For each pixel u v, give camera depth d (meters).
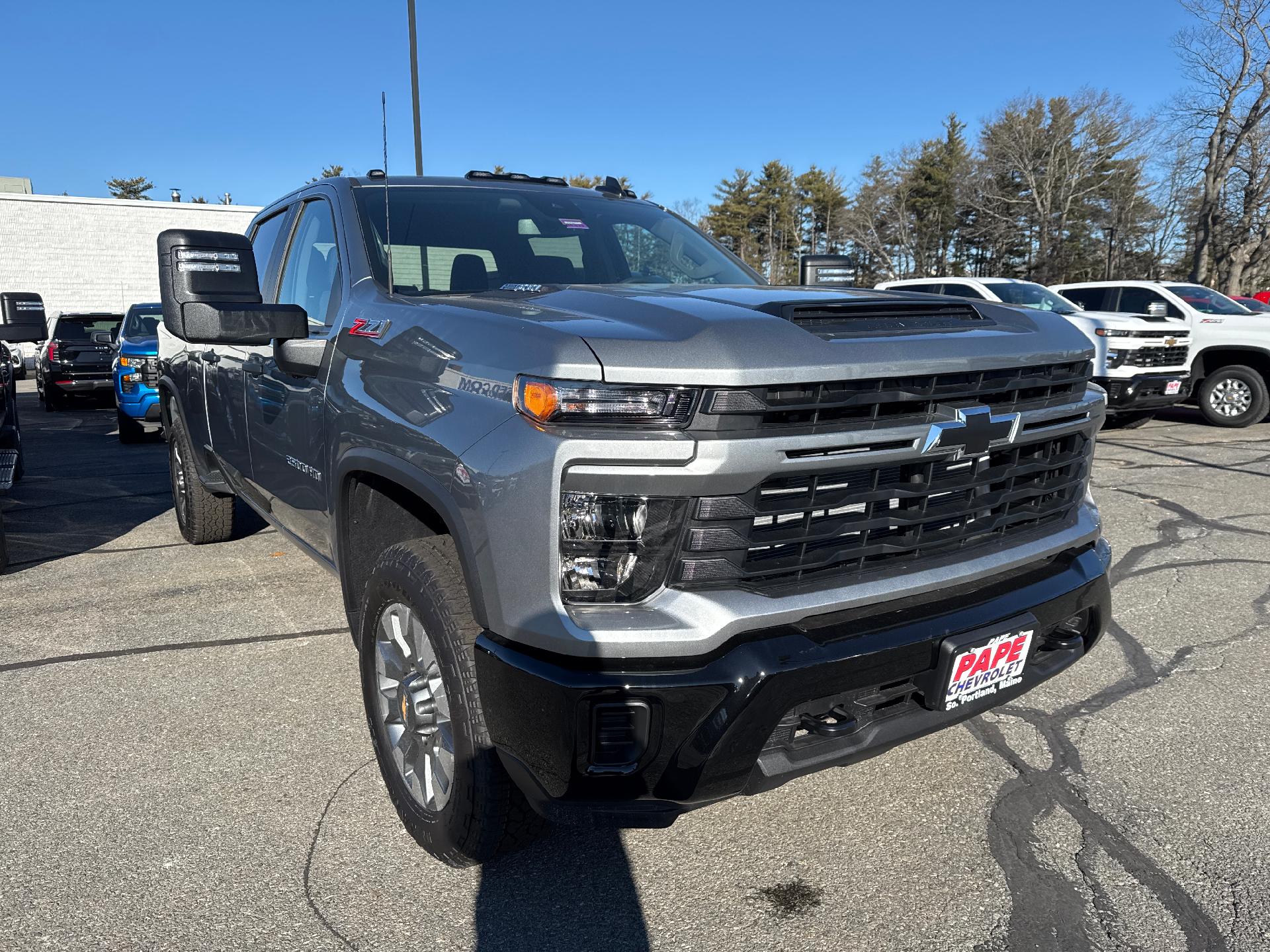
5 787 2.85
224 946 2.14
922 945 2.15
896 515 2.14
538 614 1.92
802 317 2.13
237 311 2.68
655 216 3.89
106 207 30.64
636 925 2.22
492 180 3.79
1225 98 41.22
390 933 2.19
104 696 3.51
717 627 1.88
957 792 2.83
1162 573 5.03
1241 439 10.11
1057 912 2.26
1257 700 3.46
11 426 7.56
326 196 3.49
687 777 1.90
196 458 4.99
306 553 3.57
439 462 2.14
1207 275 47.50
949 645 2.11
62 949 2.13
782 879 2.40
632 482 1.86
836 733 2.04
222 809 2.72
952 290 11.77
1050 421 2.42
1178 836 2.59
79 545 5.78
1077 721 3.30
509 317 2.22
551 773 1.94
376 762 3.00
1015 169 61.16
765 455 1.89
